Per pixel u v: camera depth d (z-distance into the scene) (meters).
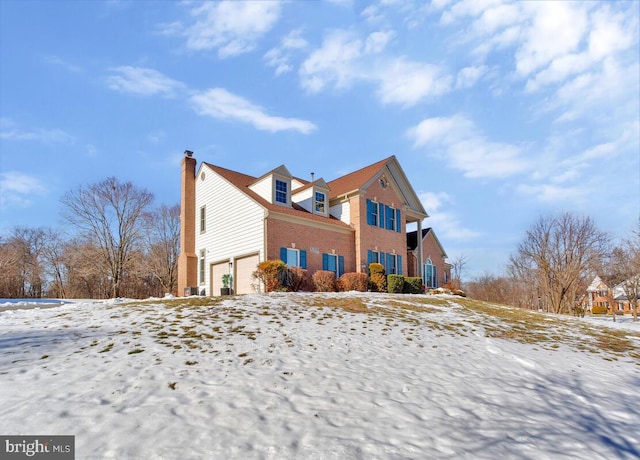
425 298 18.39
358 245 23.05
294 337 9.02
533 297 37.59
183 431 4.51
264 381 6.23
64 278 44.94
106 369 6.38
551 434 5.02
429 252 33.12
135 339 8.18
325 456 4.13
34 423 4.59
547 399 6.37
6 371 6.21
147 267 41.28
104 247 38.44
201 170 24.62
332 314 11.96
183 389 5.72
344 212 24.34
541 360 8.91
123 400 5.27
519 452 4.47
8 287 42.53
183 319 10.16
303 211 22.61
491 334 11.43
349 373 6.88
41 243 46.75
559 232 32.16
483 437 4.80
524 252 34.91
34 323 9.79
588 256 32.25
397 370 7.29
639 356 10.56
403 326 11.22
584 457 4.48
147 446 4.17
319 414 5.18
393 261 25.66
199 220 24.25
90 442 4.21
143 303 13.27
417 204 29.30
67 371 6.26
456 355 8.75
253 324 9.94
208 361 7.00
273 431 4.63
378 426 4.92
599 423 5.55
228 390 5.79
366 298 16.16
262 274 17.81
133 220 39.59
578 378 7.77
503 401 6.12
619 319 38.44
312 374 6.70
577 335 12.98
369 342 9.16
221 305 12.36
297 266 19.86
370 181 24.41
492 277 48.62
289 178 22.11
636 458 4.58
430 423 5.11
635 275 34.03
